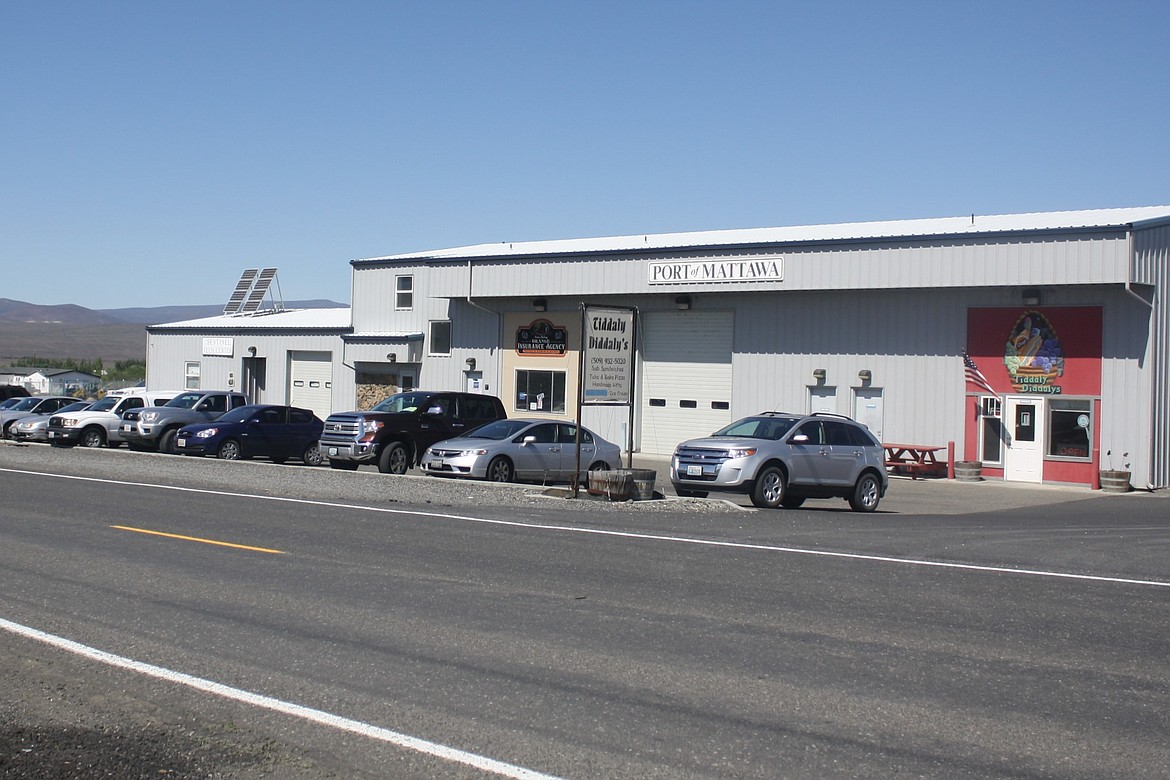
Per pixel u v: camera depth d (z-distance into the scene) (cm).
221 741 643
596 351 1980
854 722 688
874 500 2111
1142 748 646
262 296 5472
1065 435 2848
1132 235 2647
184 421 3188
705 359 3503
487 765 605
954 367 3017
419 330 4216
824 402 3247
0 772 584
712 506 1898
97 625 919
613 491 1942
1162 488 2745
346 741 644
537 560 1277
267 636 888
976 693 756
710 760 616
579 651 853
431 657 831
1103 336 2789
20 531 1427
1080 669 824
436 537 1452
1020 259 2806
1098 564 1344
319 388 4594
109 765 601
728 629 936
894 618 992
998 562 1341
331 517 1647
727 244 3306
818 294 3253
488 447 2288
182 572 1155
